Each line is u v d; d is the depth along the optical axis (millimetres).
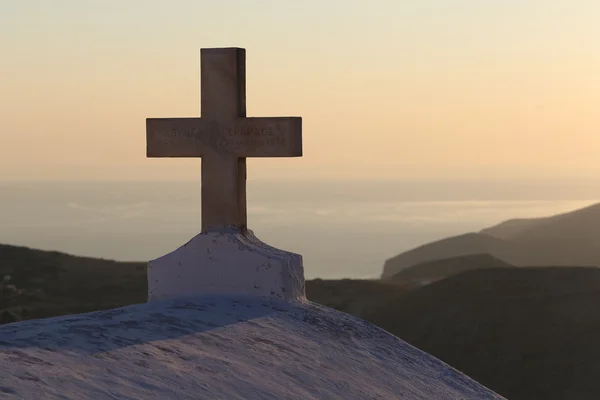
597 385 31328
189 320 6547
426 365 7660
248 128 7867
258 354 6145
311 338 7020
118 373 4977
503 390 32469
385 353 7473
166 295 7863
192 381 5188
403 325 40781
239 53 7902
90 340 5445
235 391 5289
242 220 8062
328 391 5941
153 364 5266
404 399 6465
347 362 6770
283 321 7195
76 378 4703
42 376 4594
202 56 7914
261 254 7680
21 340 5195
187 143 7992
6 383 4379
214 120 7926
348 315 8148
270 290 7676
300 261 8047
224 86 7891
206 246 7773
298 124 7824
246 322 6875
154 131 8047
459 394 7211
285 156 7820
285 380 5824
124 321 6148
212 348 5969
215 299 7512
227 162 7922
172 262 7859
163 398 4793
